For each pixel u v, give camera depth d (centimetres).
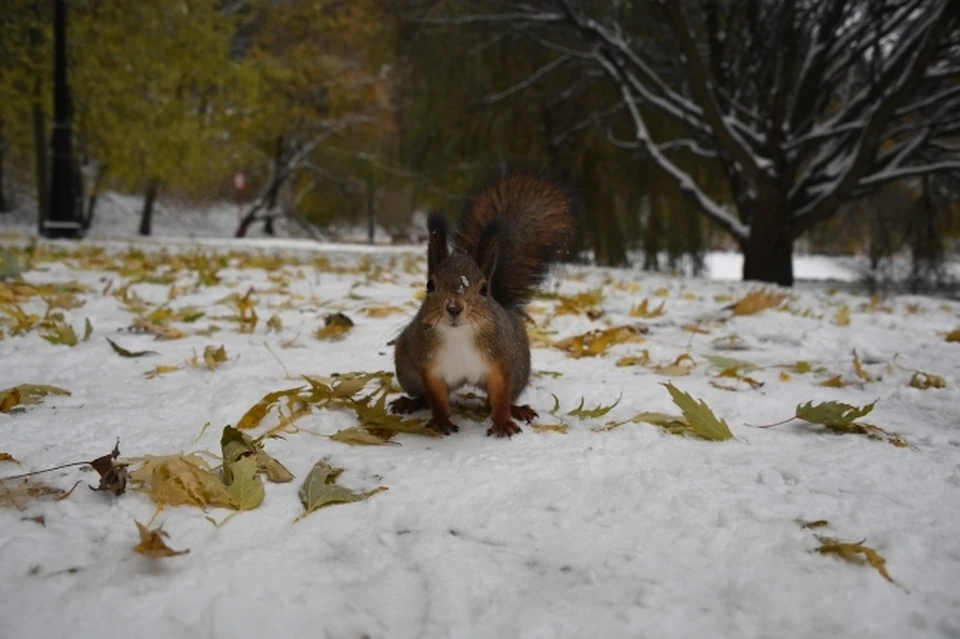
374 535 46
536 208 86
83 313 118
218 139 559
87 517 47
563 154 399
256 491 50
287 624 38
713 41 323
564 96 378
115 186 662
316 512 49
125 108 412
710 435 64
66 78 343
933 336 124
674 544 45
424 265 274
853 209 439
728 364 93
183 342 100
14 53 379
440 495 52
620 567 43
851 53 308
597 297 160
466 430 68
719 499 51
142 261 204
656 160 333
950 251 420
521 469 56
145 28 402
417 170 435
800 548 44
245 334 108
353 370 86
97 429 62
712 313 146
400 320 122
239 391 73
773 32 305
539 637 38
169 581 41
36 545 43
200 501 49
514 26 344
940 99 278
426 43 401
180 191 796
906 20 304
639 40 371
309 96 743
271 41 702
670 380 86
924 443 65
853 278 460
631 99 341
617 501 51
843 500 51
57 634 37
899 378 89
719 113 290
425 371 68
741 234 315
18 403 68
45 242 300
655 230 412
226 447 56
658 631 38
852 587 41
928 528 47
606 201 408
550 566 44
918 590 41
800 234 310
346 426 66
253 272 207
